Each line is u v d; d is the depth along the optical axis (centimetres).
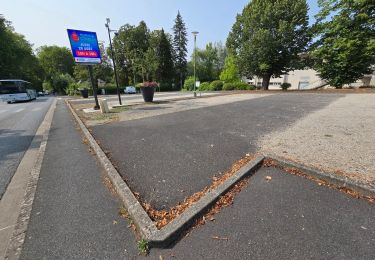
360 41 1816
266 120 696
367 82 2731
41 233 205
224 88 3089
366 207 227
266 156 361
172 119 769
